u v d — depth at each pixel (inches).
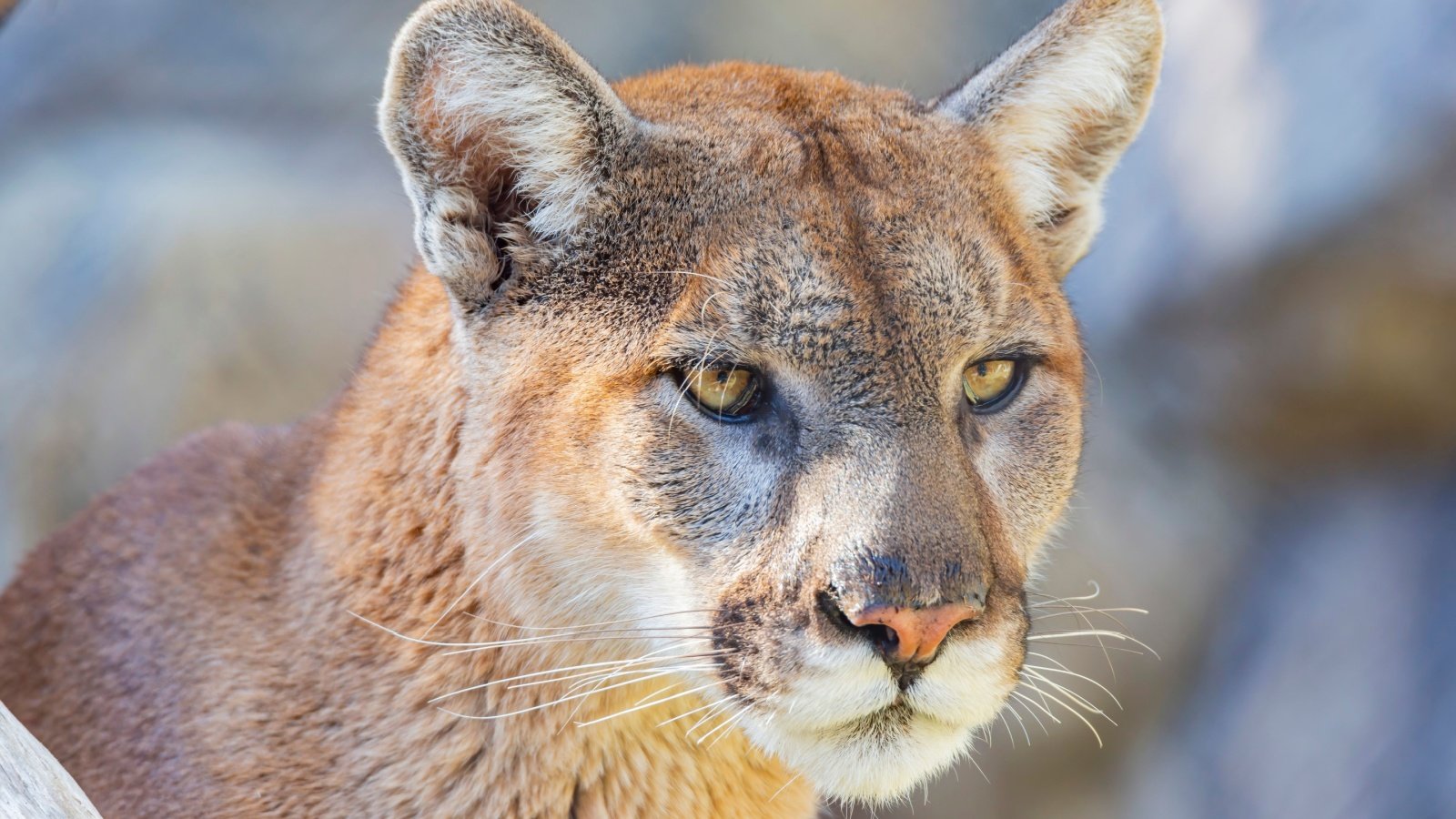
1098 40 343.6
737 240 282.2
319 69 812.6
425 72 289.3
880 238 285.4
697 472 278.7
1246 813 590.2
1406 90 592.7
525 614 295.7
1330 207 596.1
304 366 613.6
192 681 317.4
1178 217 653.3
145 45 814.5
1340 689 594.6
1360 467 630.5
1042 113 341.1
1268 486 642.8
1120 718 603.2
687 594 280.4
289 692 310.2
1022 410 309.6
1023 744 592.4
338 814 303.4
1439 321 590.9
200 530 340.8
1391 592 603.5
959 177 310.3
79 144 749.3
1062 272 362.6
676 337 278.4
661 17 809.5
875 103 330.0
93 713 329.1
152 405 589.9
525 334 292.7
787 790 331.9
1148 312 650.2
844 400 272.7
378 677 306.5
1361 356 603.2
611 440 281.6
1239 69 658.2
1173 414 648.4
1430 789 560.4
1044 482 312.8
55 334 604.1
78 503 581.3
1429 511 612.7
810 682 263.6
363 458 319.0
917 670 264.5
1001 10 829.2
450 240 294.7
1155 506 631.8
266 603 323.0
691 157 294.4
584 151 288.7
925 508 264.1
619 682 300.0
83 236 643.5
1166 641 611.5
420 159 293.7
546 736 302.4
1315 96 622.2
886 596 255.9
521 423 290.7
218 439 378.0
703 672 280.5
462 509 300.7
